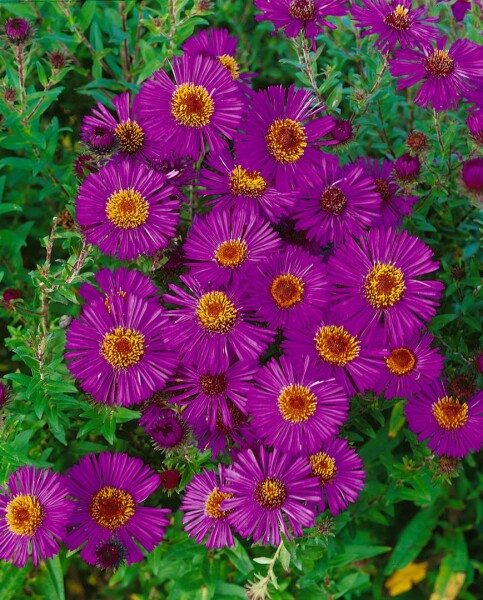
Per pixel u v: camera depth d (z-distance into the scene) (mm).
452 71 531
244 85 538
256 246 497
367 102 579
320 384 483
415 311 495
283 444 480
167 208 499
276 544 482
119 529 508
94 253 541
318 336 492
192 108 503
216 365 484
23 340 544
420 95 534
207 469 534
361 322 493
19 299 558
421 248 498
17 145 621
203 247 498
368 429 559
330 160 509
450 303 624
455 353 576
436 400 522
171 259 521
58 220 569
